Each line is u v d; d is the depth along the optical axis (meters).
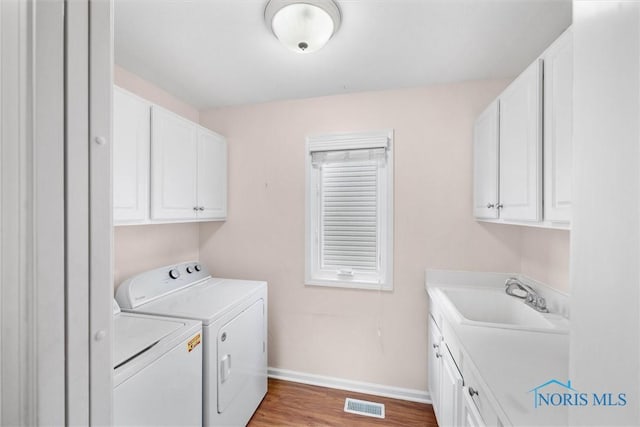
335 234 2.30
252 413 1.90
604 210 0.33
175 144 1.79
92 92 0.45
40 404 0.37
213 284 2.14
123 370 1.01
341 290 2.23
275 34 1.42
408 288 2.10
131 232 1.85
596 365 0.34
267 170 2.37
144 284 1.72
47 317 0.38
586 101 0.36
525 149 1.25
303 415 1.91
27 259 0.36
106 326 0.47
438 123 2.04
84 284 0.43
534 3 1.24
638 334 0.29
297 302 2.31
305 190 2.29
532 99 1.19
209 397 1.46
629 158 0.30
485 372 0.93
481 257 1.98
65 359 0.41
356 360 2.19
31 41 0.37
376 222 2.22
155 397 1.14
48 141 0.39
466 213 2.00
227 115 2.45
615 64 0.31
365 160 2.22
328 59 1.71
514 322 1.72
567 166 0.98
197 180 2.02
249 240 2.41
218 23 1.38
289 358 2.32
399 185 2.12
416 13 1.31
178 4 1.25
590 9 0.35
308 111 2.29
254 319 1.96
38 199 0.37
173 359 1.24
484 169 1.75
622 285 0.30
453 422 1.34
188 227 2.38
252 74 1.89
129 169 1.46
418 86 2.07
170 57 1.68
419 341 2.08
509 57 1.68
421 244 2.08
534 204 1.17
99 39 0.46
